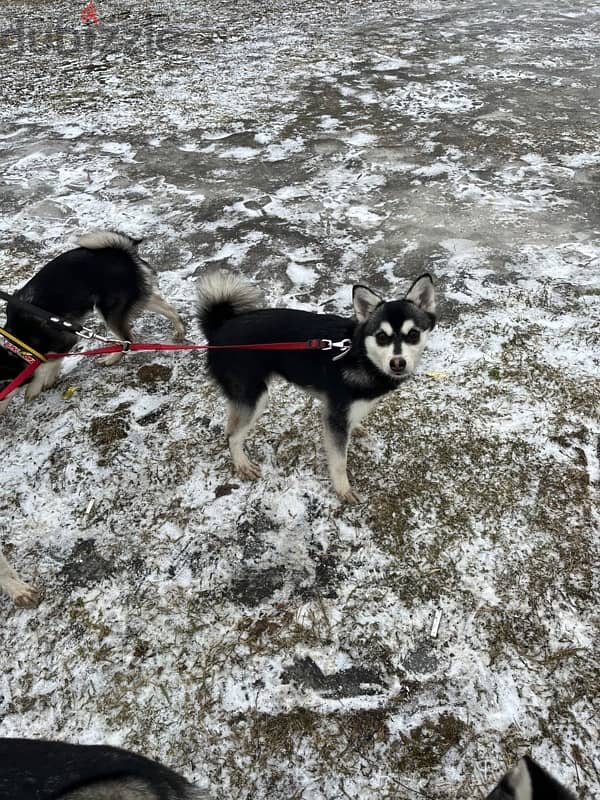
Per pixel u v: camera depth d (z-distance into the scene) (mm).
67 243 1931
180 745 888
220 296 1179
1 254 1881
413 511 1167
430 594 1043
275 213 2066
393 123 2684
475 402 1361
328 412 1130
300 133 2625
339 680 949
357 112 2801
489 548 1100
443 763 858
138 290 1476
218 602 1053
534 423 1306
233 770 864
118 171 2365
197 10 4578
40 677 968
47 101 3047
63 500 1225
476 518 1146
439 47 3600
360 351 1078
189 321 1649
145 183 2277
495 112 2742
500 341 1504
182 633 1012
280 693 937
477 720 895
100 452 1308
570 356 1451
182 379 1479
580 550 1087
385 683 943
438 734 884
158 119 2797
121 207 2125
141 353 1567
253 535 1152
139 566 1108
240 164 2396
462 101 2877
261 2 4730
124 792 628
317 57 3498
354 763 863
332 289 1713
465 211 2037
